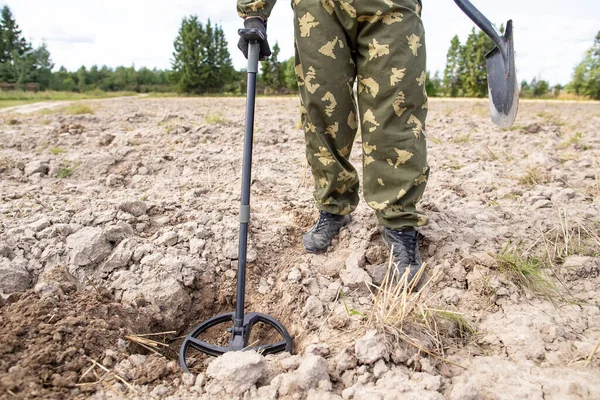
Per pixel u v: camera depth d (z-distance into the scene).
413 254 2.14
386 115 1.96
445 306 1.95
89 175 3.51
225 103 14.84
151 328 2.05
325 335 1.82
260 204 2.94
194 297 2.22
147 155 3.84
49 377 1.53
